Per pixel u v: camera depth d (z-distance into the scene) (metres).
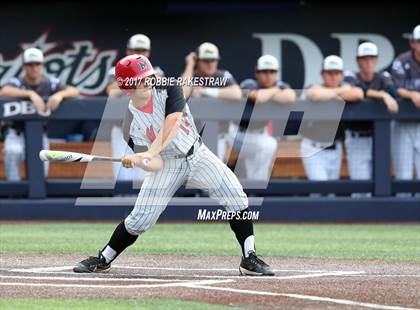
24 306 16.19
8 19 41.31
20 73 41.50
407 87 34.47
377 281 19.31
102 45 41.84
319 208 34.28
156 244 26.78
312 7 42.66
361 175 34.59
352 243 27.55
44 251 24.75
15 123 33.81
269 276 19.94
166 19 42.00
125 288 18.16
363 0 42.78
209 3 42.03
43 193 33.69
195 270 21.05
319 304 16.39
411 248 26.25
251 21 42.34
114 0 41.81
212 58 33.16
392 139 34.72
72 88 33.44
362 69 34.34
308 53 42.44
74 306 16.19
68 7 41.66
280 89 33.88
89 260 20.38
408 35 42.47
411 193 35.16
